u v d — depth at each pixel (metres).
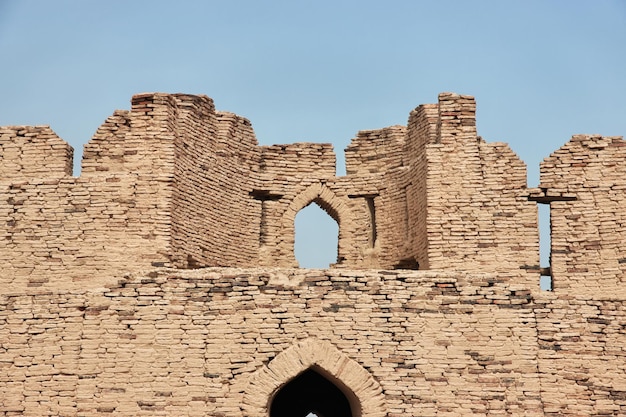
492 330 33.53
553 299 33.97
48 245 36.34
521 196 37.12
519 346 33.53
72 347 33.09
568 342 33.75
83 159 38.12
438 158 37.50
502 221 37.03
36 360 33.16
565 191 37.38
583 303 34.06
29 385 33.03
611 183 37.31
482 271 36.78
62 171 37.72
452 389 33.09
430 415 32.91
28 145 37.97
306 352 33.03
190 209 37.91
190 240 37.78
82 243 36.28
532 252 36.75
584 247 37.12
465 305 33.59
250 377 32.81
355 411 33.53
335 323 33.25
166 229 36.38
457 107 37.81
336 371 32.97
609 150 37.50
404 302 33.47
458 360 33.28
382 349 33.19
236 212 40.44
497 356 33.41
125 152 36.91
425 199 37.72
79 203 36.47
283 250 41.53
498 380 33.25
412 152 40.81
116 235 36.25
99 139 38.25
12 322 33.47
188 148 38.12
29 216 36.56
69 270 36.16
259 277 33.41
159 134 36.91
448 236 37.06
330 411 39.78
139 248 36.22
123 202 36.44
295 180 42.00
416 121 40.62
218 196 39.53
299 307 33.28
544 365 33.53
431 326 33.41
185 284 33.41
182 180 37.50
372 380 32.97
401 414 32.84
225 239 39.75
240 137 41.06
